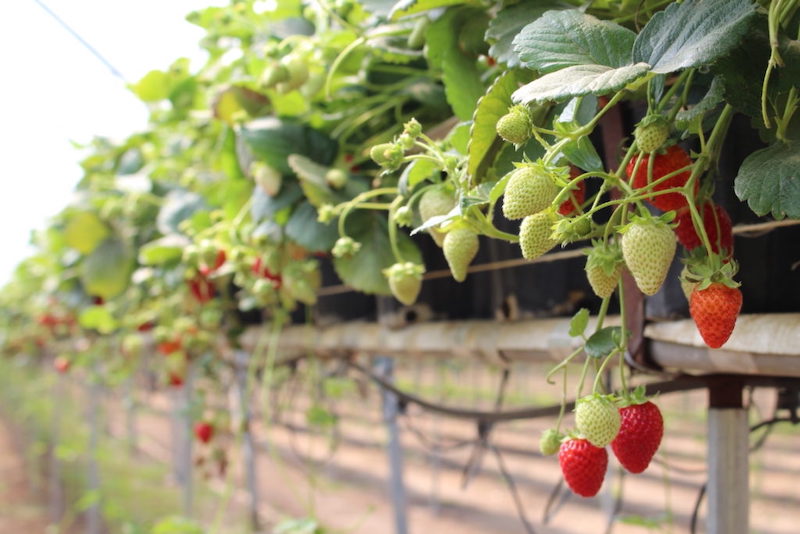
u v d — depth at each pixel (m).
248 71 1.19
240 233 1.12
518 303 0.90
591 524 3.05
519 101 0.52
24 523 3.98
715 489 0.73
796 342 0.63
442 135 0.90
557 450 0.64
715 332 0.54
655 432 0.60
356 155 1.04
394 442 1.55
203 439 1.73
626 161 0.54
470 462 1.32
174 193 1.61
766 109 0.53
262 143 0.98
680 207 0.58
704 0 0.51
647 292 0.52
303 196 0.99
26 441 6.41
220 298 1.67
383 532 3.22
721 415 0.73
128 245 1.86
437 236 0.72
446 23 0.77
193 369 2.21
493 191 0.58
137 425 6.25
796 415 0.89
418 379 3.02
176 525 1.52
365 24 1.06
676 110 0.55
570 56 0.54
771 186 0.50
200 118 1.46
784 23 0.53
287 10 1.18
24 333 4.20
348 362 1.31
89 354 3.01
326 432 1.89
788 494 3.33
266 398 1.30
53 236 2.31
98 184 1.88
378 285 0.95
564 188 0.53
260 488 3.98
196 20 1.25
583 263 0.86
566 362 0.64
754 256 0.72
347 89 1.04
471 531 3.18
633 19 0.67
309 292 1.04
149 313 1.80
